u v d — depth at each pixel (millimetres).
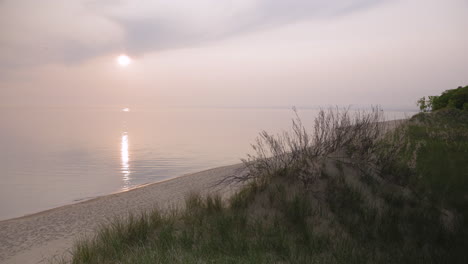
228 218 5473
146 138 44312
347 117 7270
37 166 22922
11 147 35094
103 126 77625
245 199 6047
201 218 5695
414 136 12875
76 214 10500
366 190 6094
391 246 4691
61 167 22344
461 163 8508
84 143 38750
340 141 7016
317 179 6184
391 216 5414
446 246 4695
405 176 6711
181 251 4543
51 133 55906
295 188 6051
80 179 18172
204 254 4484
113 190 15234
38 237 8453
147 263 4176
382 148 7602
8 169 21734
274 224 5195
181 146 33969
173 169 20719
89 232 8336
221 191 9078
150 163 23297
